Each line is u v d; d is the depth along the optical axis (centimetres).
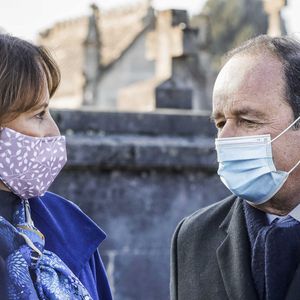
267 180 329
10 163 306
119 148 859
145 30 3275
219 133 339
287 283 320
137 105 1581
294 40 334
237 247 338
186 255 362
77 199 852
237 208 349
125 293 862
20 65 303
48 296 303
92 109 888
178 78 1091
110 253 862
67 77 3162
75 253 330
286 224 326
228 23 4800
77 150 846
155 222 880
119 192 869
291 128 325
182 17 1148
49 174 316
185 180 893
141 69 3234
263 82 325
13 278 293
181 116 916
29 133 308
